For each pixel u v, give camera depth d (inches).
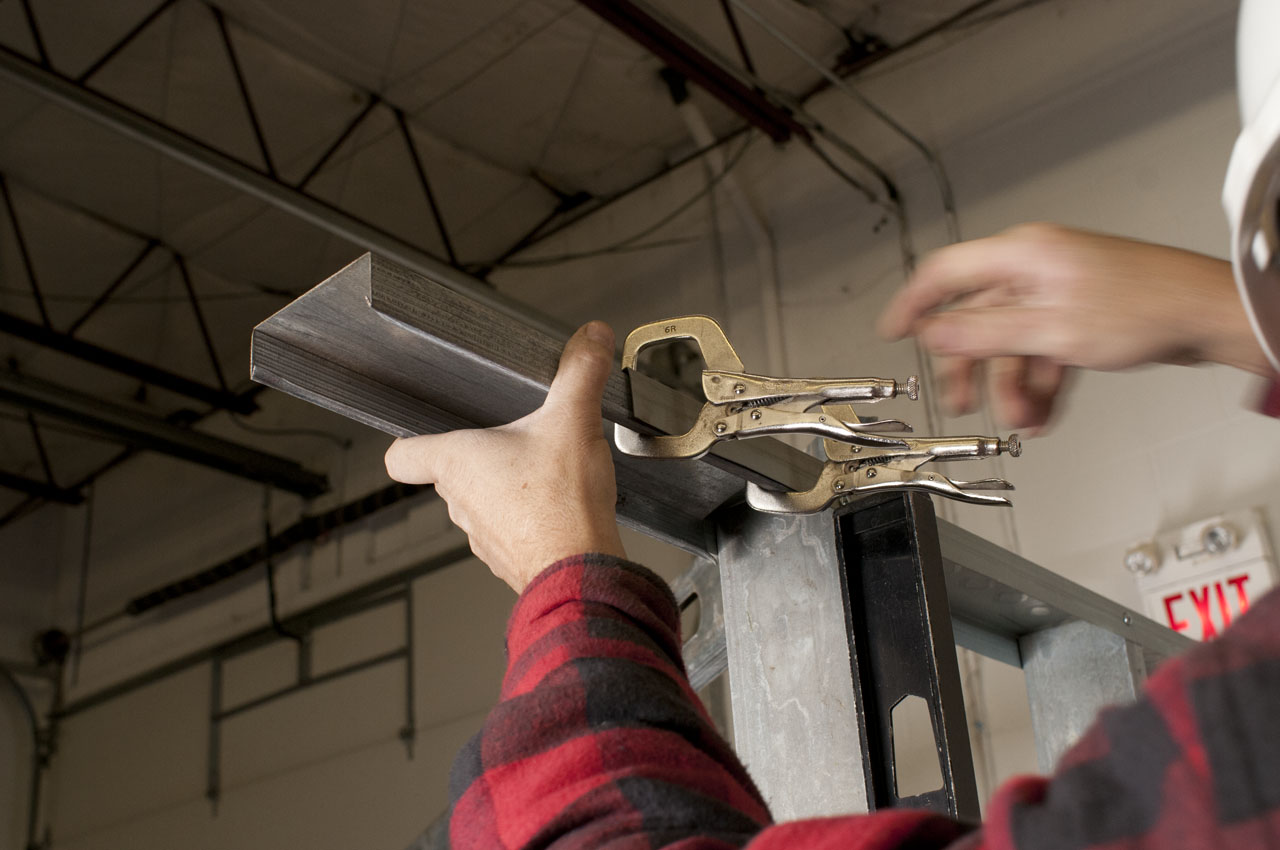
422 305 19.2
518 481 19.9
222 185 169.2
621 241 173.6
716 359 22.7
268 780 190.9
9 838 219.5
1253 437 109.9
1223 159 118.7
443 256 189.8
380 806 172.9
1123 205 124.6
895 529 27.6
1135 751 8.9
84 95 124.8
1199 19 124.9
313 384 20.8
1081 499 118.6
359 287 18.7
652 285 167.2
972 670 122.6
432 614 177.6
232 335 205.0
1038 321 19.1
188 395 189.9
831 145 152.6
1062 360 19.3
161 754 210.2
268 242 182.2
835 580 28.7
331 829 177.9
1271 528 106.0
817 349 146.3
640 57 149.1
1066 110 132.6
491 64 150.4
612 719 15.6
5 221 175.9
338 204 176.6
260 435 215.6
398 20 142.9
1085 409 121.0
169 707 213.2
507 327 20.7
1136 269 18.5
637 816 14.0
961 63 143.6
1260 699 8.4
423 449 21.4
